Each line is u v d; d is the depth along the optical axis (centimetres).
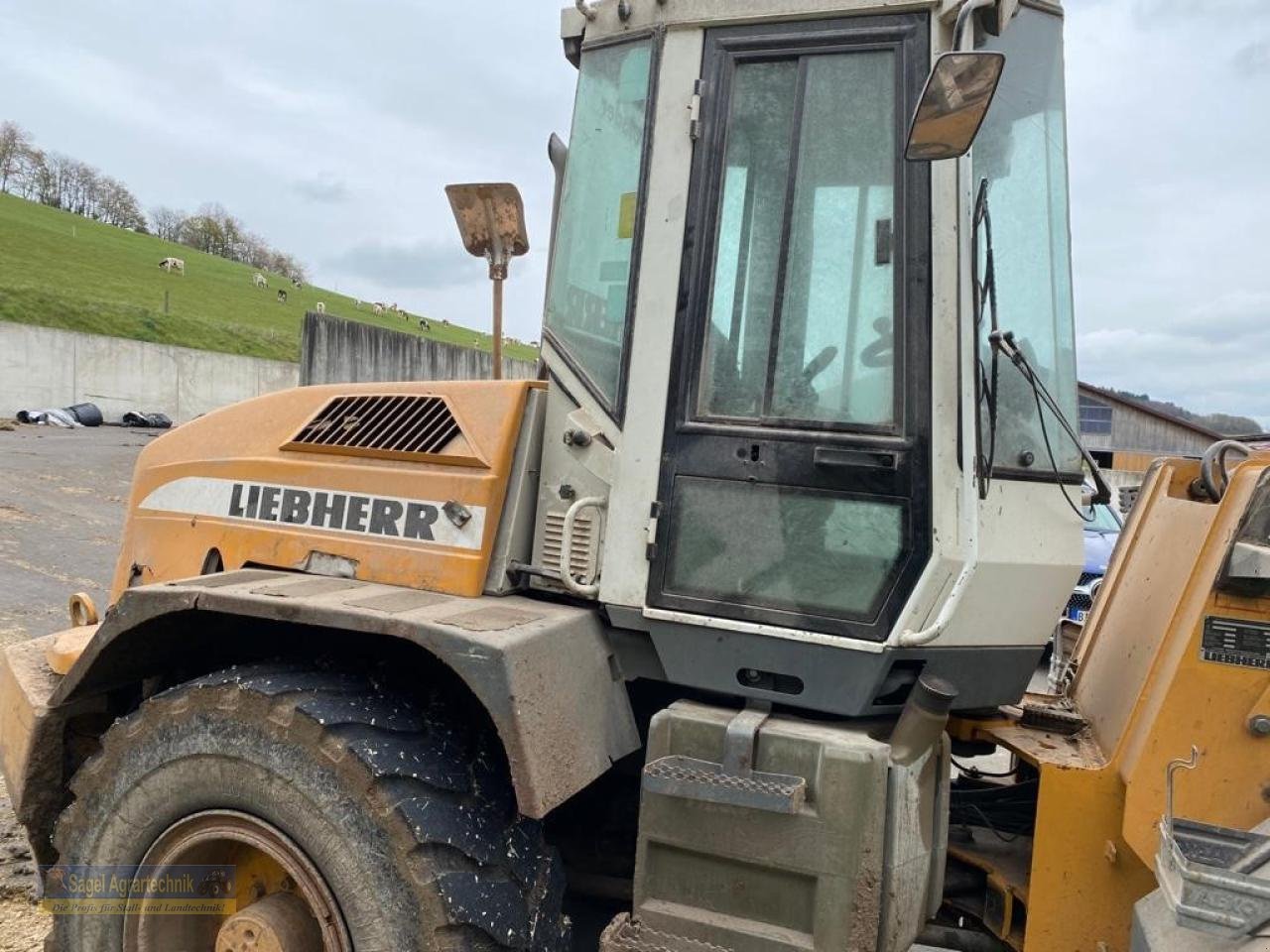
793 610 230
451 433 277
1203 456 285
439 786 223
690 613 238
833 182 236
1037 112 258
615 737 244
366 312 6259
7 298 2862
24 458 1573
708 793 217
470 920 212
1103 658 289
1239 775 211
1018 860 266
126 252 5512
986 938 256
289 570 293
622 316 258
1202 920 177
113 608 263
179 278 5053
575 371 264
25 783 291
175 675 296
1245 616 212
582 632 244
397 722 233
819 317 235
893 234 229
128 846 250
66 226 5831
